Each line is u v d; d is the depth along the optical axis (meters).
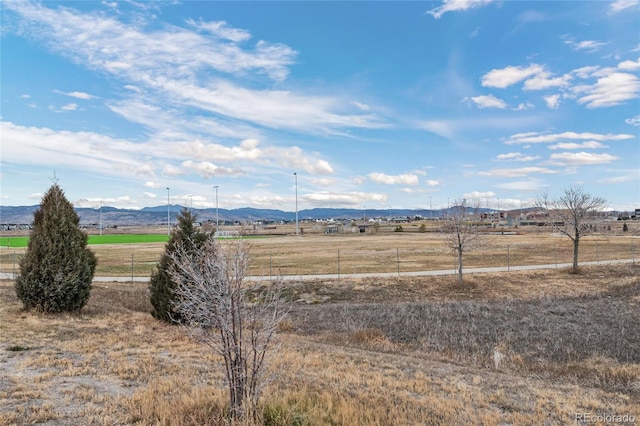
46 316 14.87
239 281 6.37
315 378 10.00
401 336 17.91
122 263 41.97
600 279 30.92
